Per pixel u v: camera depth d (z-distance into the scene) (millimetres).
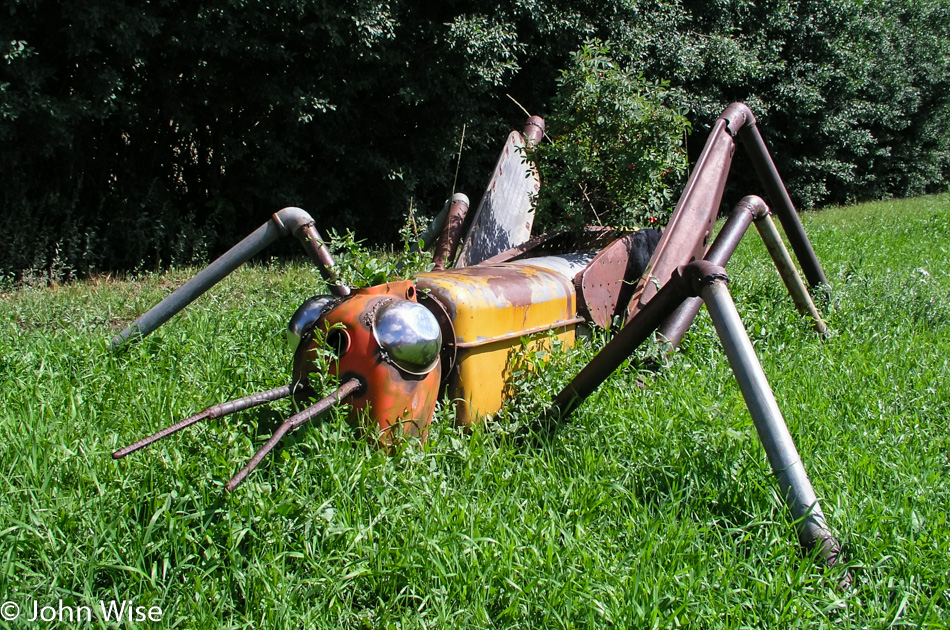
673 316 4500
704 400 3992
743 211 5215
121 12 8211
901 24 27484
